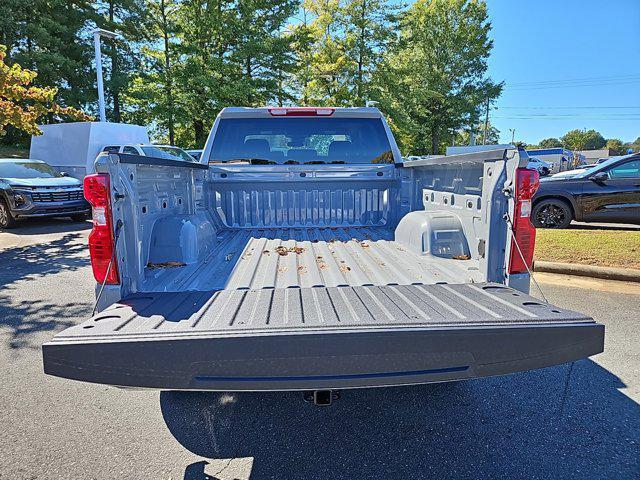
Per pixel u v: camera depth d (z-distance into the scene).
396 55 31.84
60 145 14.41
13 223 11.09
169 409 3.00
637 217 8.84
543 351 1.91
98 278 2.33
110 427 2.78
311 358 1.81
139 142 15.84
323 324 1.88
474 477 2.30
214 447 2.58
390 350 1.82
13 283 6.21
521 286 2.49
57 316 4.80
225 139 4.39
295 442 2.63
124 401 3.11
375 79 28.86
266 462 2.45
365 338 1.81
